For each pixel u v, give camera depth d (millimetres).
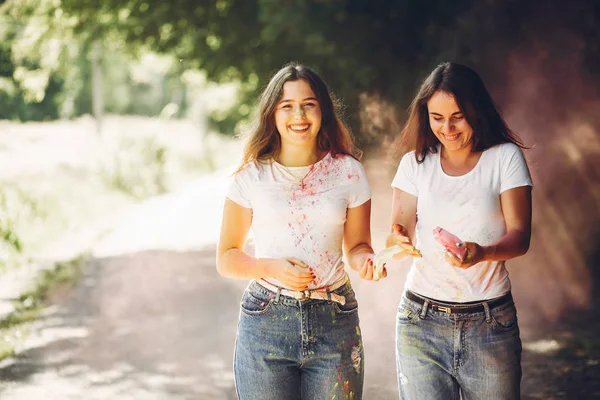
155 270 10672
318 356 3285
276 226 3322
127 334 7262
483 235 3242
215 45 12906
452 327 3256
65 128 37312
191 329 7379
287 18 10359
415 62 10711
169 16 12656
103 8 13133
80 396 5570
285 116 3322
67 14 13391
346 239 3510
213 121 32625
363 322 6914
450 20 10438
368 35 10648
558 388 5266
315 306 3273
